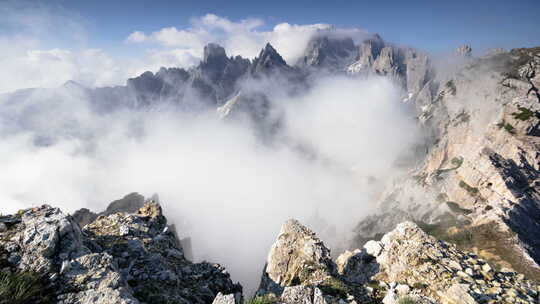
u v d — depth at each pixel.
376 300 14.73
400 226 21.75
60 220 12.37
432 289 15.10
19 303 8.70
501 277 15.84
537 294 14.31
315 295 11.38
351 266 21.39
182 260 18.95
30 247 10.92
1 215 13.00
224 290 16.98
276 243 22.53
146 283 13.81
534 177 121.50
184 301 12.91
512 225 92.31
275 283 19.53
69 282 9.89
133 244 17.23
